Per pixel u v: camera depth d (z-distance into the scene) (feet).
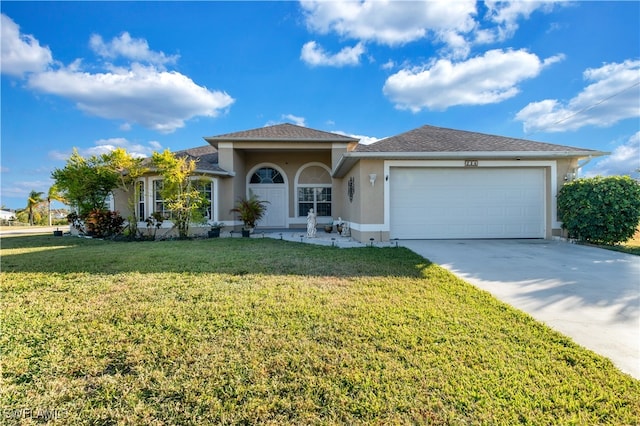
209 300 15.10
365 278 19.31
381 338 11.11
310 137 52.65
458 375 8.88
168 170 40.70
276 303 14.56
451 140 40.11
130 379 8.86
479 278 19.67
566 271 21.48
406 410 7.57
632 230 33.04
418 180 38.01
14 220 125.49
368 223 36.99
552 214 37.42
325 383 8.57
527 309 14.19
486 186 38.14
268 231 55.83
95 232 45.83
